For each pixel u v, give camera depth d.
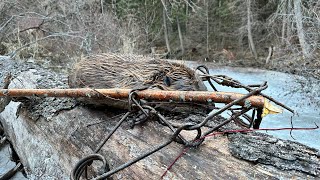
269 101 1.91
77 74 2.61
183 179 1.67
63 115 2.77
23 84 3.70
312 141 4.98
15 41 8.34
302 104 7.21
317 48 9.35
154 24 17.34
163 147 1.82
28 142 3.29
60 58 8.07
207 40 17.06
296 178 1.47
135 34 11.94
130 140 2.11
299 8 9.92
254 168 1.59
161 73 2.34
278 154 1.63
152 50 12.65
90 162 1.99
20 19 8.13
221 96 1.89
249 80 10.56
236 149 1.73
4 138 4.46
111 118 2.41
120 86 2.32
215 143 1.85
